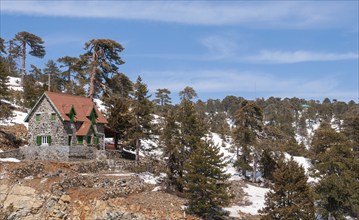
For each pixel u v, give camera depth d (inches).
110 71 2674.7
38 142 2169.0
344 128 3260.3
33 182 1692.9
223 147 3555.6
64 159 2006.6
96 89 2704.2
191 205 1651.1
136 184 1815.9
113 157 2263.8
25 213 1601.9
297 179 1567.4
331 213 1911.9
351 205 1903.3
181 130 1969.7
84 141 2204.7
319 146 2111.2
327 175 1948.8
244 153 2561.5
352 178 1897.1
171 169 1948.8
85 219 1558.8
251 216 1827.0
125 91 2817.4
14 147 2267.5
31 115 2224.4
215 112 7662.4
